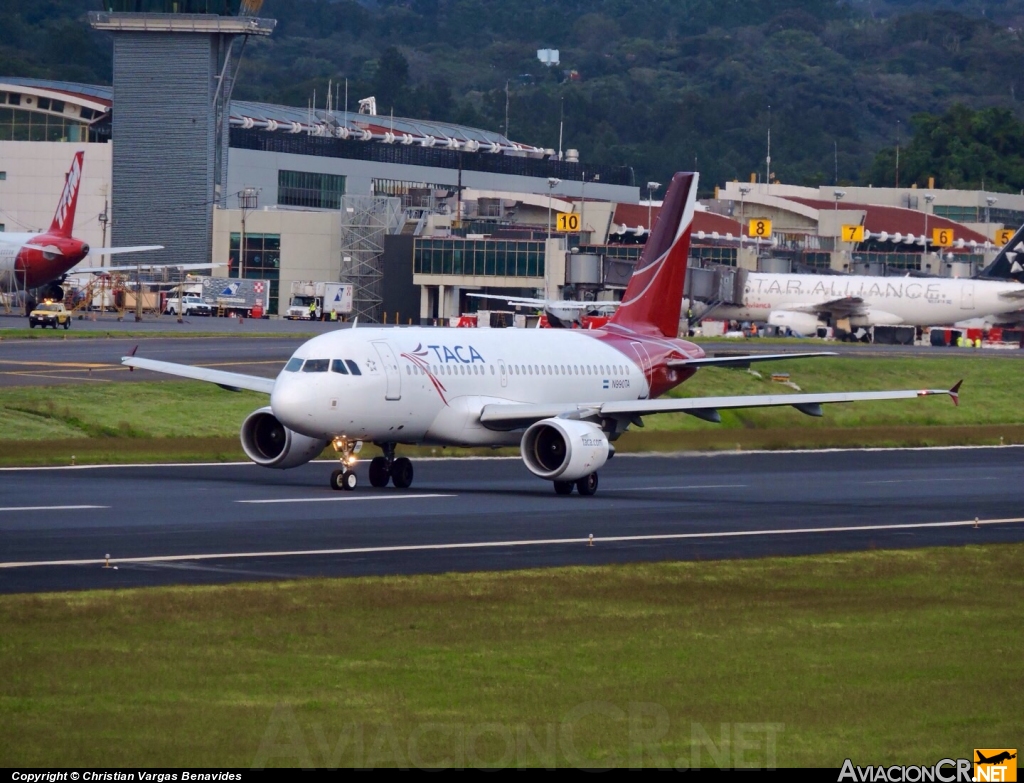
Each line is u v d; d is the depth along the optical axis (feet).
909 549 425.28
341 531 417.90
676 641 282.36
